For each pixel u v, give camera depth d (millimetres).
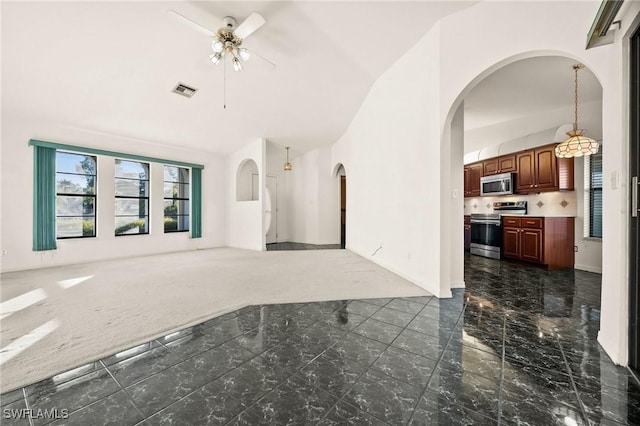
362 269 4047
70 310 2371
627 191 1480
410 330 1975
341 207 8281
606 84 1612
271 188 7816
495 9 2260
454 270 3059
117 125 4848
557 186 4008
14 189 4180
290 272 3871
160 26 2730
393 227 3781
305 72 3734
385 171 3982
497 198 5223
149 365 1534
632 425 1080
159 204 5977
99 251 5066
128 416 1147
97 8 2457
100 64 3223
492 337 1858
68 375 1437
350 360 1579
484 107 4281
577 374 1428
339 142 6672
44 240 4395
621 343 1505
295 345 1761
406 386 1339
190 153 6566
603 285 1692
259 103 4543
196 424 1103
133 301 2607
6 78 3291
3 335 1890
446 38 2629
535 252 4102
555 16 1888
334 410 1177
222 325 2074
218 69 3537
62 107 4066
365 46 3182
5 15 2439
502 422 1104
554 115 4320
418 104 3080
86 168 5023
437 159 2738
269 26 2797
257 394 1284
